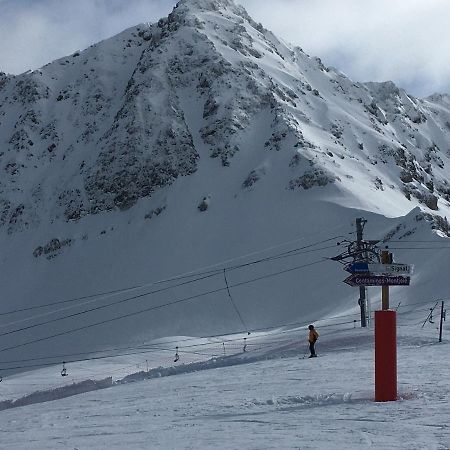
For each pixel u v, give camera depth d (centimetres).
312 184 16700
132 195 18838
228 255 15038
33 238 18775
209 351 6919
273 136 18825
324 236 14425
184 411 1307
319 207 15712
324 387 1546
